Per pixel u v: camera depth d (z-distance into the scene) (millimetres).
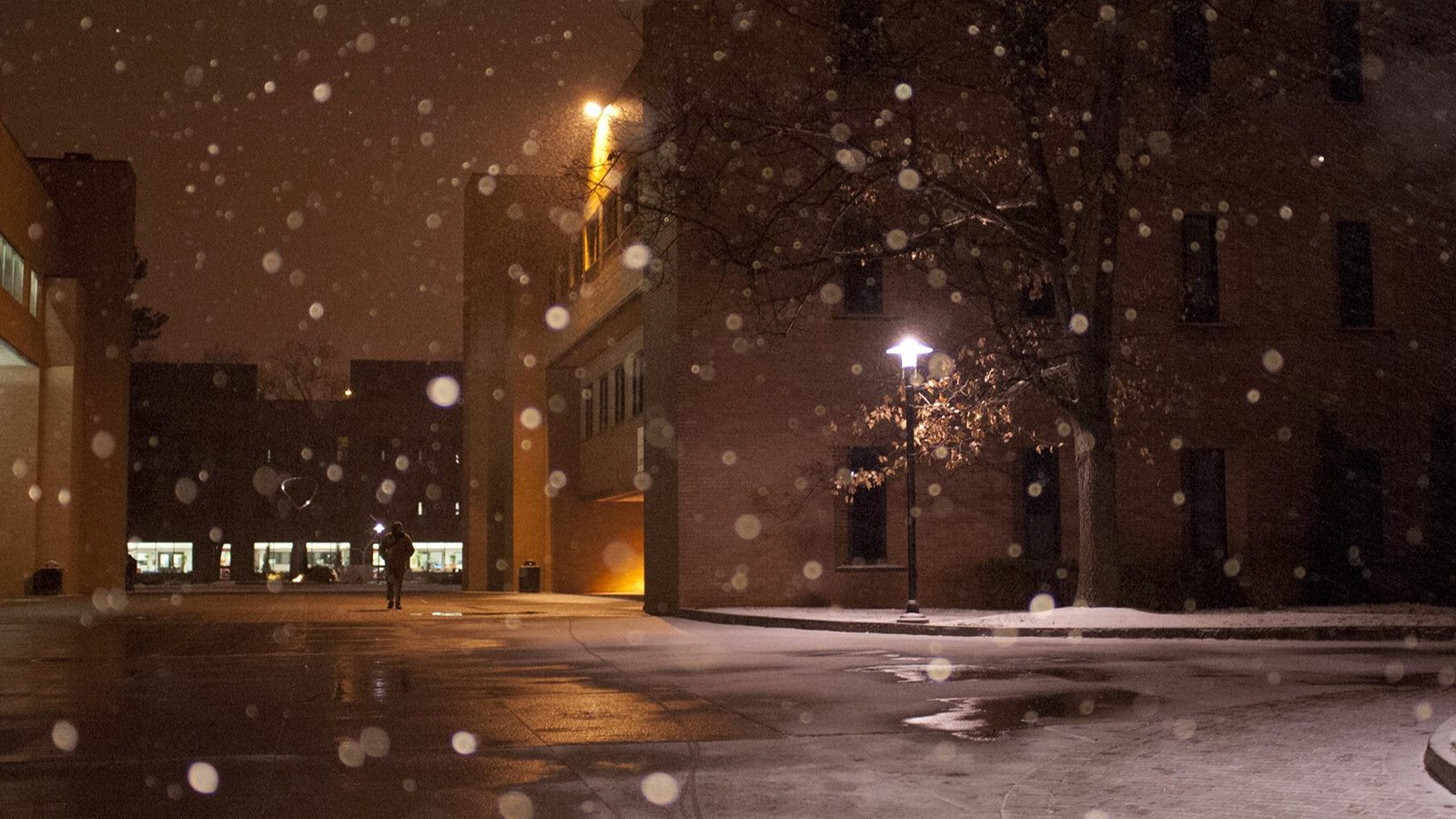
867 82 27812
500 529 49938
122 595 46969
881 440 28328
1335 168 29688
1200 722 10711
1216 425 28859
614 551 45531
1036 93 24016
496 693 13125
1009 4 23156
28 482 44562
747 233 25188
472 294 52969
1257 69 29062
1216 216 29391
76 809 7555
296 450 88250
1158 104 28516
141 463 85438
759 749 9711
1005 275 27688
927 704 12133
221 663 16656
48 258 46188
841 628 22719
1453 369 29703
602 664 16281
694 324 28062
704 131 27078
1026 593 27297
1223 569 27797
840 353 28375
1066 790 7973
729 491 27906
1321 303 29484
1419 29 30141
